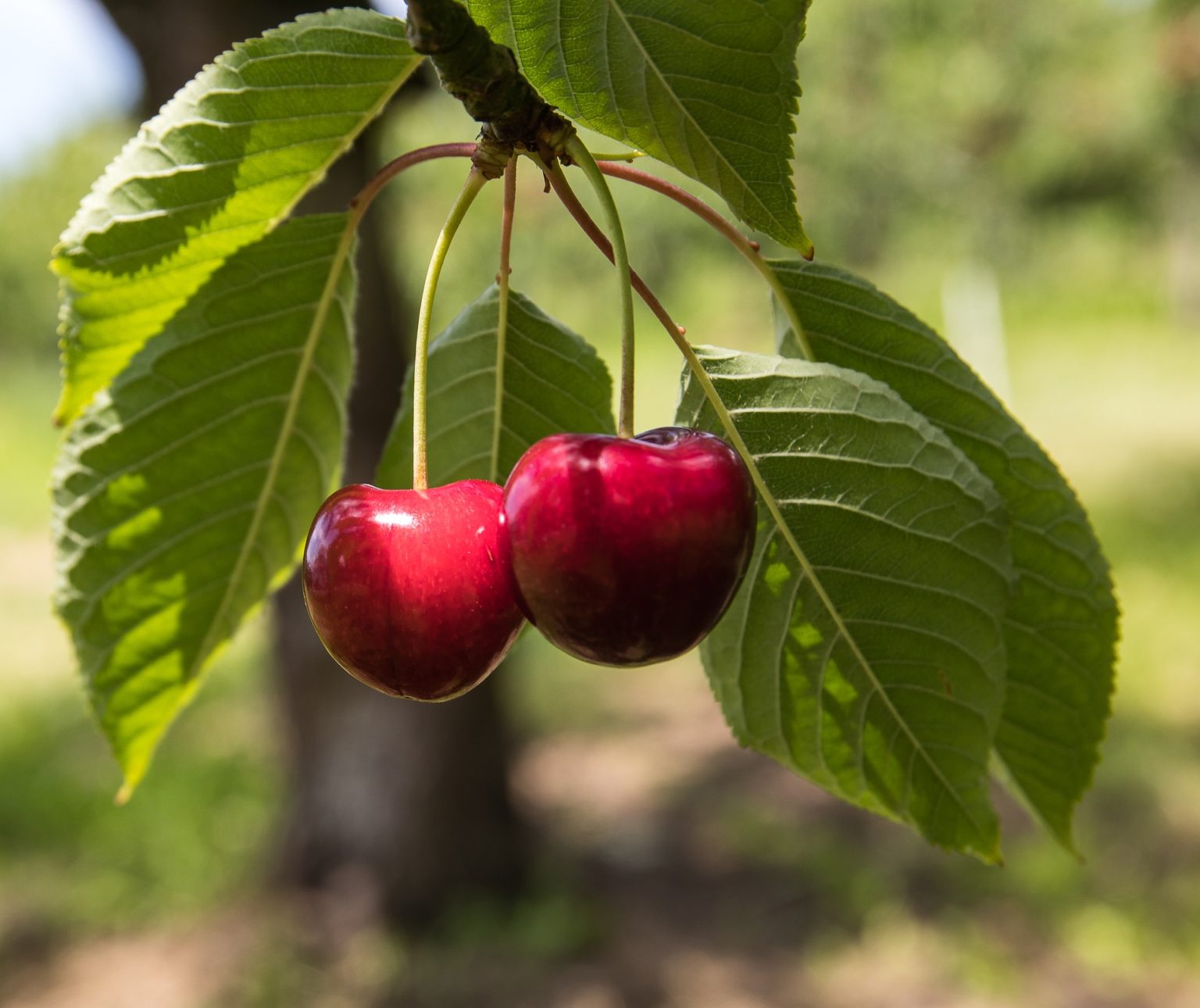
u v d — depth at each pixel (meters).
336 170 3.66
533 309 1.36
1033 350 23.17
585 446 1.00
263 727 8.30
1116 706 7.48
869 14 8.60
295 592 5.57
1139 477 13.35
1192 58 11.13
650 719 8.37
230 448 1.40
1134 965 5.03
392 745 5.59
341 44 1.13
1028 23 9.62
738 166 0.92
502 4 0.89
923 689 1.24
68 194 9.34
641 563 0.97
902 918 5.58
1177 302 24.14
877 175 9.61
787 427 1.18
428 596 1.05
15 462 20.20
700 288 7.95
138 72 3.88
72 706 9.09
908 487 1.17
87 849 6.61
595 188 1.01
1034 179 12.64
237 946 5.49
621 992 5.12
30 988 5.35
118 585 1.41
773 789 7.09
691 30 0.88
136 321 1.27
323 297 1.33
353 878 5.71
